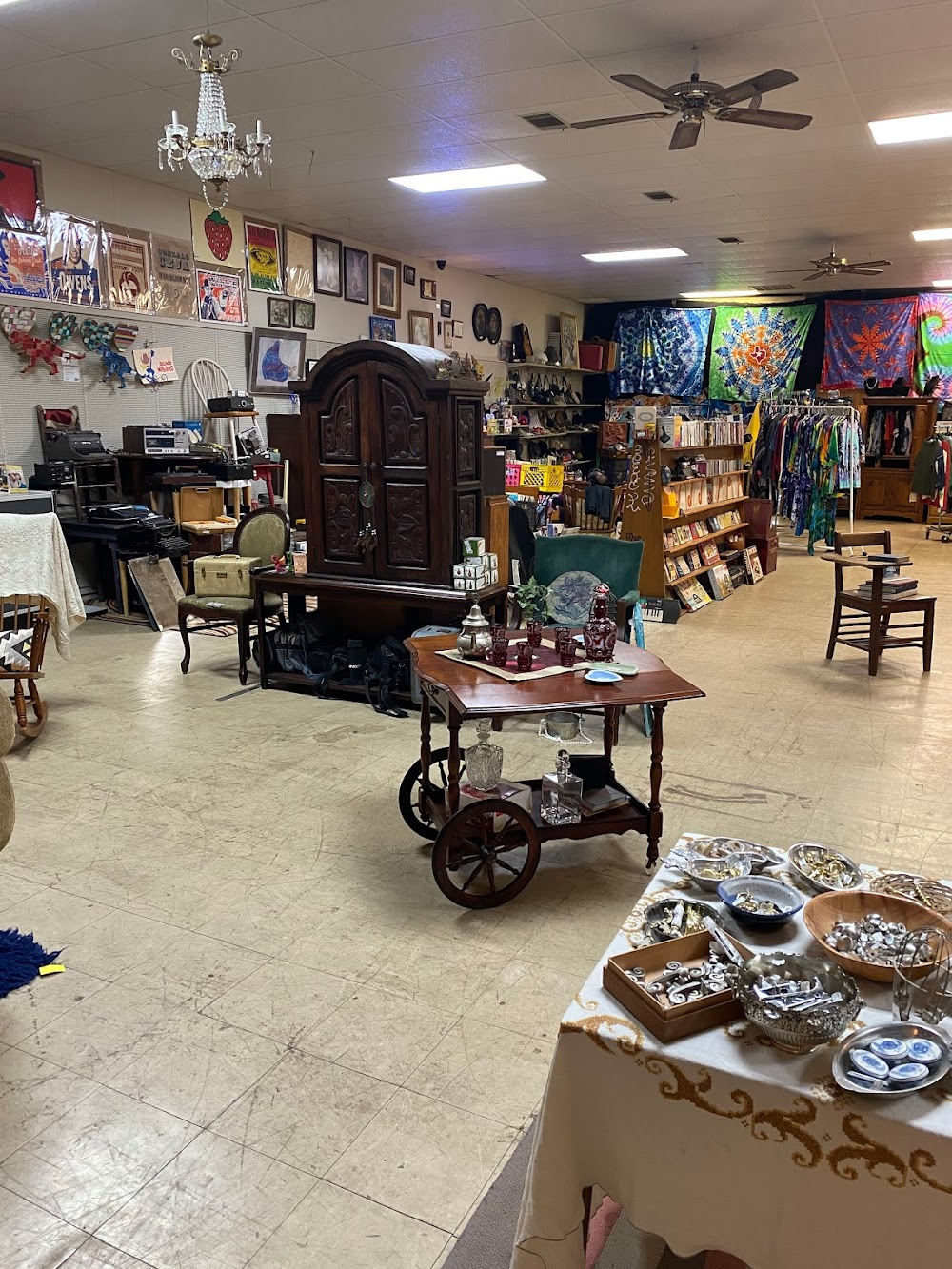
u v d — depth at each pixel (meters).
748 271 11.42
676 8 4.03
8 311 5.97
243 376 8.06
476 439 4.86
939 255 10.27
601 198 7.52
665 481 7.16
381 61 4.66
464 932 2.72
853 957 1.46
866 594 5.62
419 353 4.71
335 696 5.00
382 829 3.38
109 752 4.14
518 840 2.93
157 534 6.51
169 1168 1.85
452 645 3.41
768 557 9.12
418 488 4.72
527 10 4.07
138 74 4.81
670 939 1.56
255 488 7.80
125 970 2.52
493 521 5.31
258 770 3.94
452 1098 2.05
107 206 6.61
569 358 13.70
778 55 4.57
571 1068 1.34
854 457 9.62
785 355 13.19
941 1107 1.17
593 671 3.03
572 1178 1.36
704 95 4.21
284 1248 1.67
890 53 4.52
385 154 6.29
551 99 5.25
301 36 4.36
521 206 7.82
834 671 5.57
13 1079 2.10
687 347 13.73
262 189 7.23
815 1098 1.19
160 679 5.30
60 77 4.85
